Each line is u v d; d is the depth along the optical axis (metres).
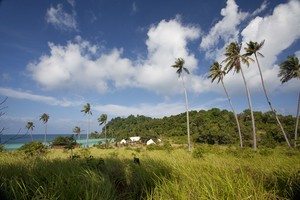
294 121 58.59
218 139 52.66
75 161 5.95
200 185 3.14
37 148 12.62
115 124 157.75
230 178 3.20
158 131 89.19
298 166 4.52
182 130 79.12
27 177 3.47
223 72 35.62
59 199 2.54
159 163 4.96
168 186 3.16
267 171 4.50
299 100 28.80
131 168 4.53
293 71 28.48
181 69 37.41
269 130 51.53
